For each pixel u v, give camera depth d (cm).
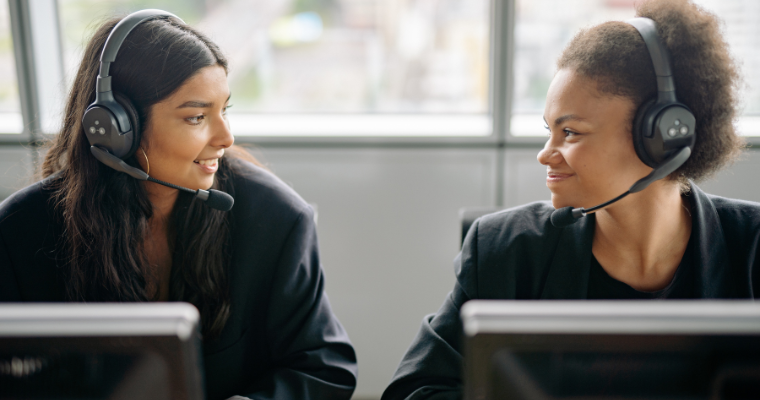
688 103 74
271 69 235
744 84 79
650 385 50
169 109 84
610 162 76
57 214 95
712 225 84
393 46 232
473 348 50
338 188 227
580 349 49
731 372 49
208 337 96
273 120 236
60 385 50
